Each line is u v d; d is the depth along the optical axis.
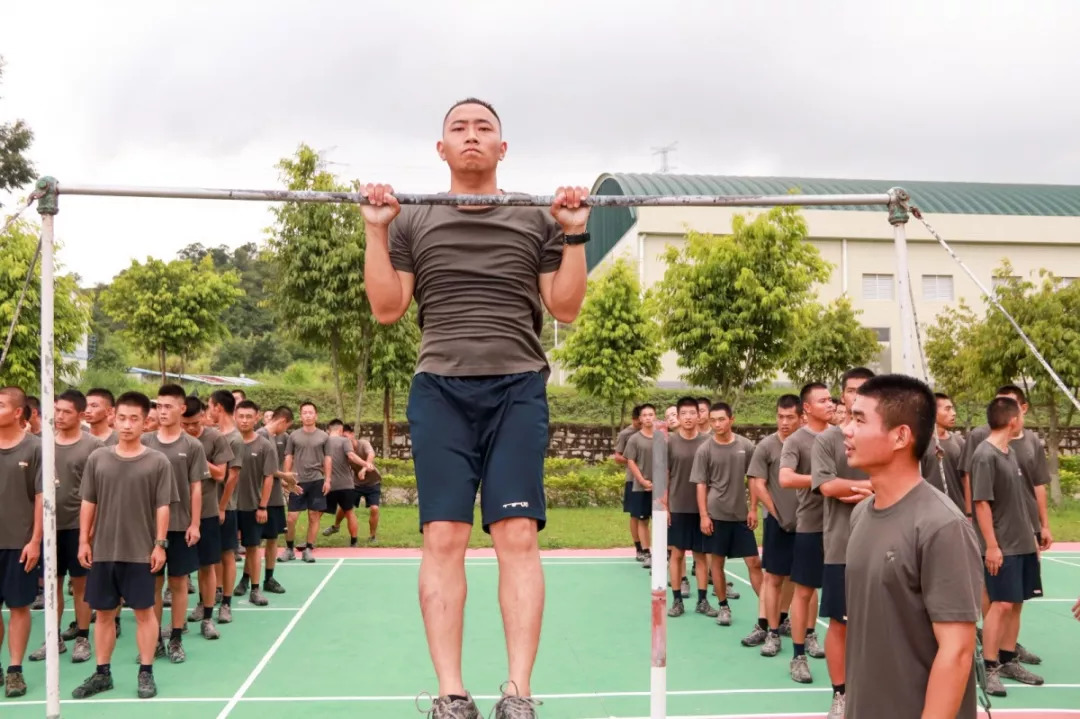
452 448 2.43
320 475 10.37
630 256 22.78
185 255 57.66
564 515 14.08
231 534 7.37
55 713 3.35
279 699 5.35
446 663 2.27
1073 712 5.08
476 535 12.24
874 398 2.54
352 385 18.09
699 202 3.09
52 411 3.45
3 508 5.45
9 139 24.09
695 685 5.67
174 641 6.20
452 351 2.48
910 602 2.42
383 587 8.82
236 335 44.28
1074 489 15.95
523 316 2.56
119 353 27.44
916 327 3.47
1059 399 15.38
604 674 5.93
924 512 2.45
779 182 29.58
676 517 7.73
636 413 10.33
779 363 15.60
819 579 5.64
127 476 5.43
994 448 5.65
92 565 5.44
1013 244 27.95
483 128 2.64
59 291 13.21
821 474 4.80
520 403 2.47
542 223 2.65
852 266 27.20
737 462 7.24
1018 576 5.61
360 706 5.23
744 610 7.96
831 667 4.86
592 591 8.73
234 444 7.18
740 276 14.68
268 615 7.63
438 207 2.60
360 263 15.58
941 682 2.29
